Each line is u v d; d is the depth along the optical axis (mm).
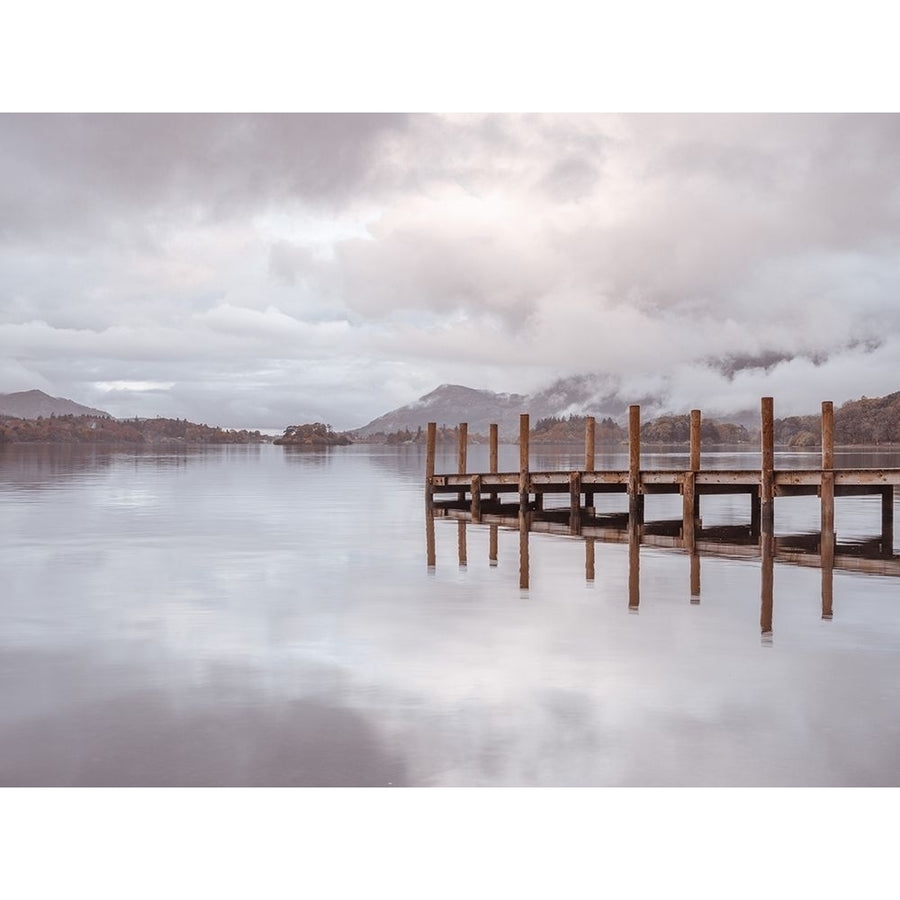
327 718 10453
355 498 41969
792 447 179500
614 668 12414
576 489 29219
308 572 20328
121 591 18047
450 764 9305
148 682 11766
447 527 29406
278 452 143375
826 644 13656
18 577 19703
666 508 37062
